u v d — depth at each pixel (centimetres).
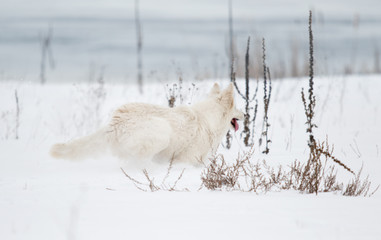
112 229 996
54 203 1270
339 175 1858
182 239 933
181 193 1455
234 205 1250
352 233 979
